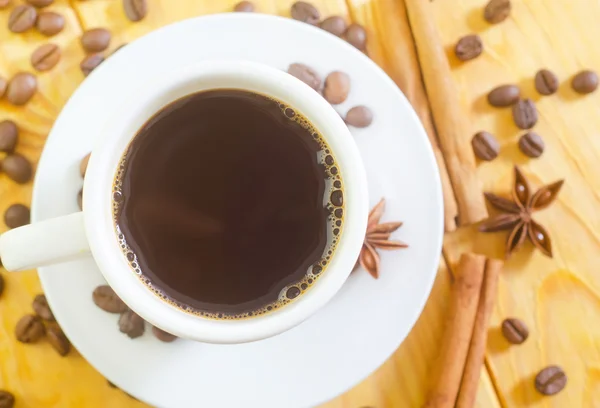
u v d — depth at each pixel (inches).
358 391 12.2
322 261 9.8
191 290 9.8
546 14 12.7
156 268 9.8
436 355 12.3
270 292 9.9
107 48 12.1
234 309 9.8
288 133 9.9
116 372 10.4
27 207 12.0
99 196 9.1
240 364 10.5
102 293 10.4
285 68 10.6
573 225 12.6
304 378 10.5
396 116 10.6
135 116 9.3
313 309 9.0
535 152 12.5
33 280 12.1
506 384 12.5
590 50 12.7
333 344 10.5
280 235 10.0
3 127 11.9
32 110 12.1
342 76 10.6
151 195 9.8
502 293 12.5
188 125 9.8
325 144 9.8
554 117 12.8
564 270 12.6
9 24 12.1
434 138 12.4
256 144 10.0
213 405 10.4
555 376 12.4
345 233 9.1
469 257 12.0
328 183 9.8
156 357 10.4
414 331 12.3
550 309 12.5
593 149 12.7
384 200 10.6
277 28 10.5
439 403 12.0
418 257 10.5
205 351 10.5
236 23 10.4
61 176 10.3
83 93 10.3
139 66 10.4
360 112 10.5
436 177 10.5
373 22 12.4
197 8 12.2
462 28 12.7
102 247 9.0
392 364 12.2
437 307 12.3
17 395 12.0
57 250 9.0
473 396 12.2
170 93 9.4
